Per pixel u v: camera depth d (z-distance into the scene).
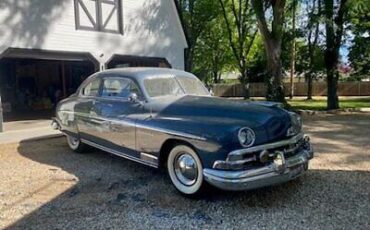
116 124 5.63
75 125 6.86
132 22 13.80
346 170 5.73
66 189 5.06
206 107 4.67
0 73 16.05
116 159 6.70
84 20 12.33
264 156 4.18
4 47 10.31
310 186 4.94
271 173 4.21
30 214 4.21
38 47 11.12
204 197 4.58
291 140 4.50
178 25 15.73
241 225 3.81
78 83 17.75
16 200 4.65
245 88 22.38
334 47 15.88
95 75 6.61
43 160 6.73
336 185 4.98
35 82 17.48
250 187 4.09
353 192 4.70
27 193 4.91
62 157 6.93
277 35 14.28
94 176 5.64
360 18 15.91
